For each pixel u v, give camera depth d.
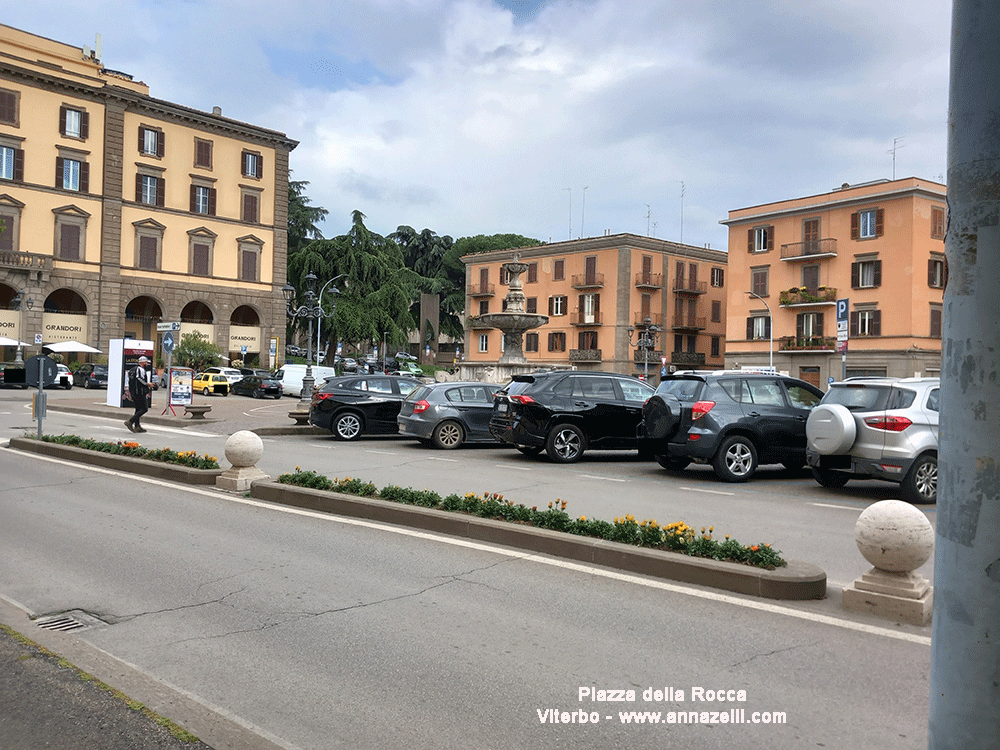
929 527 5.02
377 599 5.36
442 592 5.52
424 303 75.31
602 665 4.19
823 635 4.66
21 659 4.05
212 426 20.69
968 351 1.75
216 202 55.44
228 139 55.94
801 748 3.30
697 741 3.37
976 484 1.71
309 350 27.69
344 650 4.41
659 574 5.91
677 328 62.22
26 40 47.59
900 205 44.41
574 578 5.86
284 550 6.75
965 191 1.77
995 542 1.69
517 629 4.75
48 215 48.00
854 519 8.62
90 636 4.67
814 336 48.53
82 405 27.34
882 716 3.60
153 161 52.44
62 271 48.53
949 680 1.76
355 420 18.45
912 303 43.69
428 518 7.55
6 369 39.91
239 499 9.23
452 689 3.89
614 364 59.62
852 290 46.66
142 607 5.21
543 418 13.84
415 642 4.53
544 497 9.92
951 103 1.84
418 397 16.55
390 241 65.44
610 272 60.31
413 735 3.42
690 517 8.62
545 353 64.69
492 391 17.05
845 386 10.62
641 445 12.90
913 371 43.78
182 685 3.95
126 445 12.24
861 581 5.14
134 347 26.78
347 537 7.24
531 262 65.88
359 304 58.19
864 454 9.92
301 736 3.41
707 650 4.41
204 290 54.94
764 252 51.53
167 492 9.70
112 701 3.56
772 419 11.74
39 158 47.59
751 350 52.06
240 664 4.22
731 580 5.56
